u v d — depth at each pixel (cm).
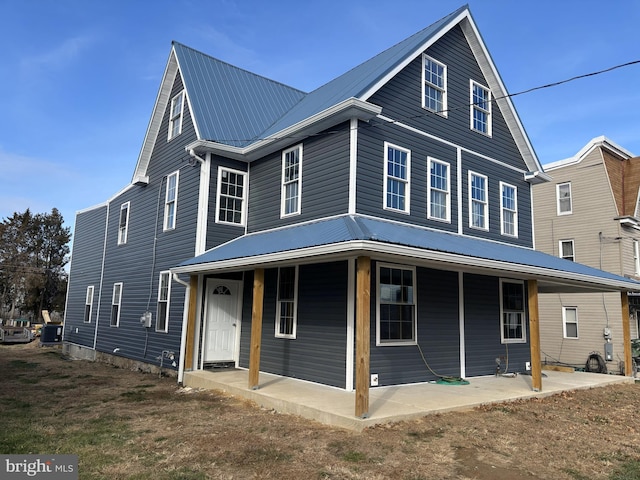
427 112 1253
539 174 1523
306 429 722
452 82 1353
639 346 1853
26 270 4716
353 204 1028
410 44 1305
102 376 1367
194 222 1286
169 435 696
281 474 542
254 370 969
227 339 1273
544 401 995
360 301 741
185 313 1252
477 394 973
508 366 1339
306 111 1325
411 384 1077
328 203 1092
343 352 984
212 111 1409
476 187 1377
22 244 4859
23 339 3033
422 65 1263
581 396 1085
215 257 1073
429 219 1204
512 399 960
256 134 1433
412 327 1113
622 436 743
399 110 1177
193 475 536
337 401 845
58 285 4756
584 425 806
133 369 1520
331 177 1095
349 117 1069
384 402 855
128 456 600
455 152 1320
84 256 2130
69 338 2133
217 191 1293
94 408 899
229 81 1608
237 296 1308
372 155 1091
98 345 1831
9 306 5016
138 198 1680
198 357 1216
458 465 580
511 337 1377
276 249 893
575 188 2116
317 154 1147
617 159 2181
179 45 1564
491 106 1473
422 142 1224
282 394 908
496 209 1427
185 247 1313
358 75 1384
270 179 1287
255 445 644
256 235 1238
